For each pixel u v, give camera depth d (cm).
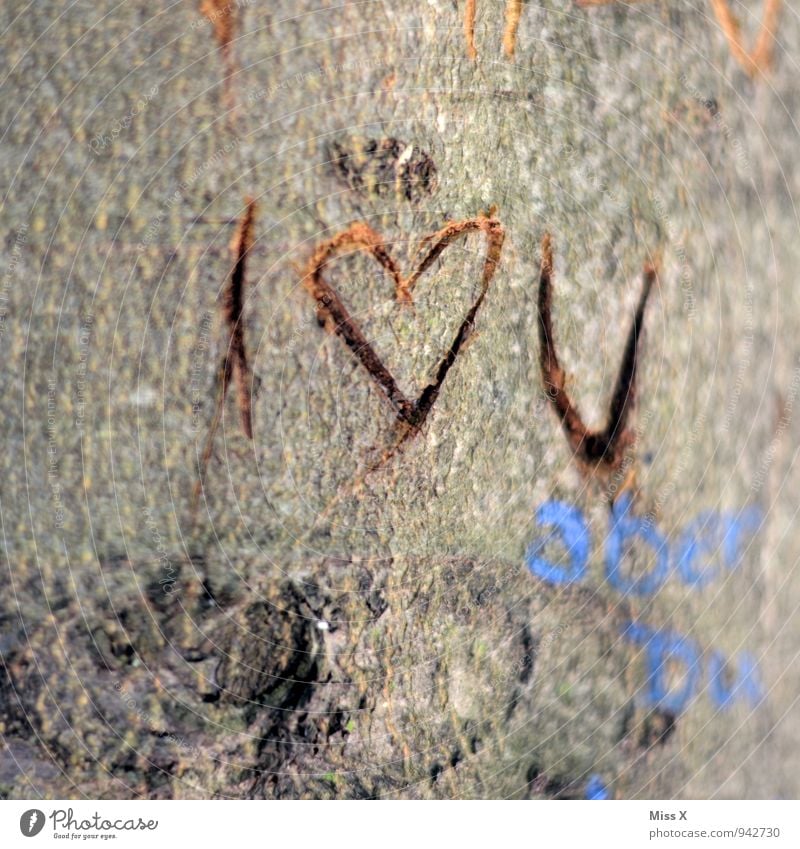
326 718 42
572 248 45
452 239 44
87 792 41
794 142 47
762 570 46
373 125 43
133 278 42
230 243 42
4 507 41
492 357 45
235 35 42
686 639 46
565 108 45
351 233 43
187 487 42
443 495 44
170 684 42
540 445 45
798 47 47
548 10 45
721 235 46
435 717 43
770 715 46
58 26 41
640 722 45
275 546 42
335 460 43
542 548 45
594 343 46
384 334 43
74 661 41
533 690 44
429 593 44
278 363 42
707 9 46
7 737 41
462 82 44
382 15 43
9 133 41
